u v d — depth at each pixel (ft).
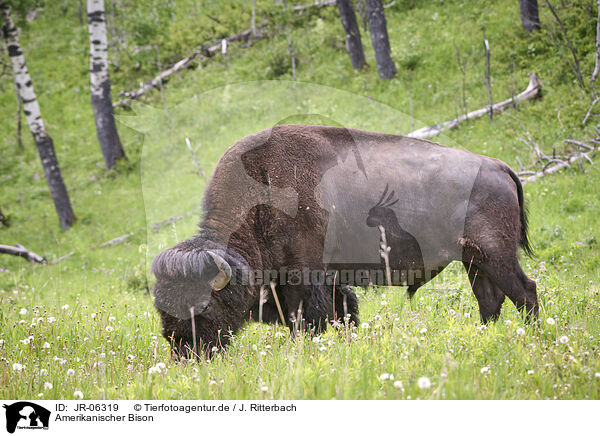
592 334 23.56
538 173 59.57
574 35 81.46
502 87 77.97
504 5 96.37
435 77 83.87
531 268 40.78
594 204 52.26
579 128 65.82
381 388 17.61
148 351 26.17
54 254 71.72
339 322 26.35
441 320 26.35
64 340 27.17
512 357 19.71
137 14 101.60
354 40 89.92
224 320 24.35
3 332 29.12
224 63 104.01
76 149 100.17
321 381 17.83
